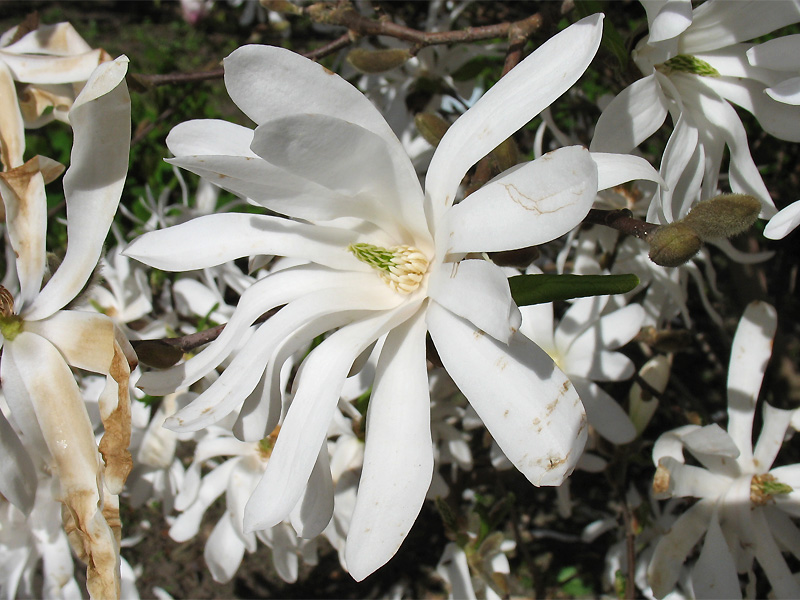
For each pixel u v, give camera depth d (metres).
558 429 0.15
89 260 0.18
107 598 0.17
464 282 0.15
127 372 0.17
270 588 0.47
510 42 0.23
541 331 0.25
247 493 0.27
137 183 0.43
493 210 0.15
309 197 0.17
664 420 0.40
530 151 0.41
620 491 0.28
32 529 0.26
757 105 0.21
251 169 0.16
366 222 0.18
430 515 0.47
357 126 0.16
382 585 0.46
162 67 0.40
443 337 0.16
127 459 0.17
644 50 0.20
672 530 0.23
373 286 0.18
